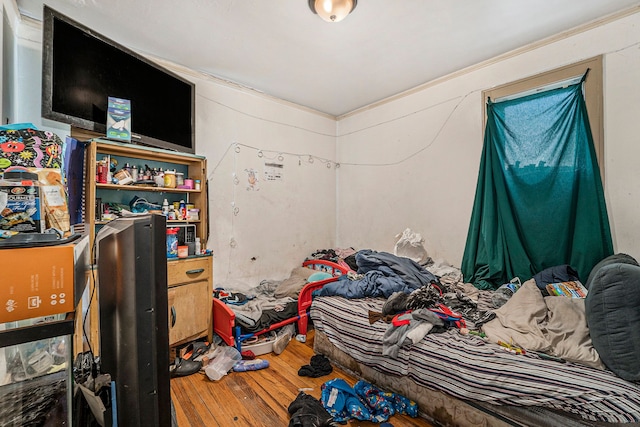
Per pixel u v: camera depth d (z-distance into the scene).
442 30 2.22
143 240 0.77
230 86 3.09
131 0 1.87
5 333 0.64
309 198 3.85
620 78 2.05
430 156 3.13
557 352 1.44
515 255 2.40
